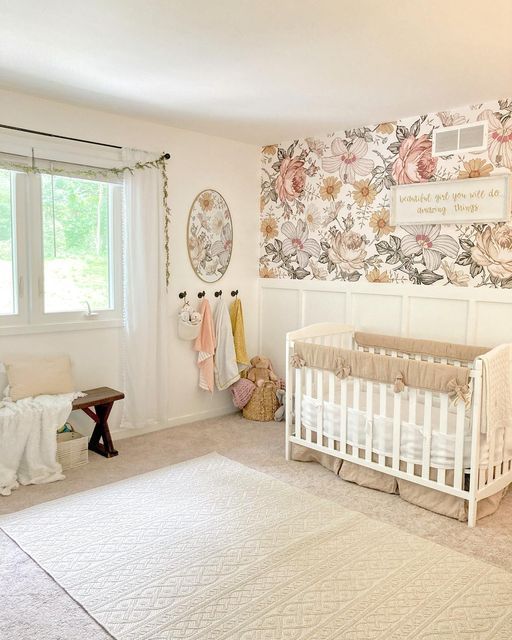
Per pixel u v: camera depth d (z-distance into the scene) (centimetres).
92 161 362
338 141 418
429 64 270
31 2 208
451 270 361
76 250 368
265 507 289
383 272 399
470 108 344
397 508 292
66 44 249
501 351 276
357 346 401
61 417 327
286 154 456
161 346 408
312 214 441
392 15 217
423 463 286
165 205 403
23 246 342
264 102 339
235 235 462
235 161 455
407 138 377
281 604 209
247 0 205
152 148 395
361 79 294
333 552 245
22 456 318
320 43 245
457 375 266
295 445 359
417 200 372
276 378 458
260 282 485
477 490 271
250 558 240
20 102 328
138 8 212
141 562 236
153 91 319
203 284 441
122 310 394
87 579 224
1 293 338
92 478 326
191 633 193
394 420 296
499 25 225
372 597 213
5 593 215
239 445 388
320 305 441
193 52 257
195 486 315
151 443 390
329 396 332
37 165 339
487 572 230
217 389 462
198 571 230
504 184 331
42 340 354
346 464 328
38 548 247
